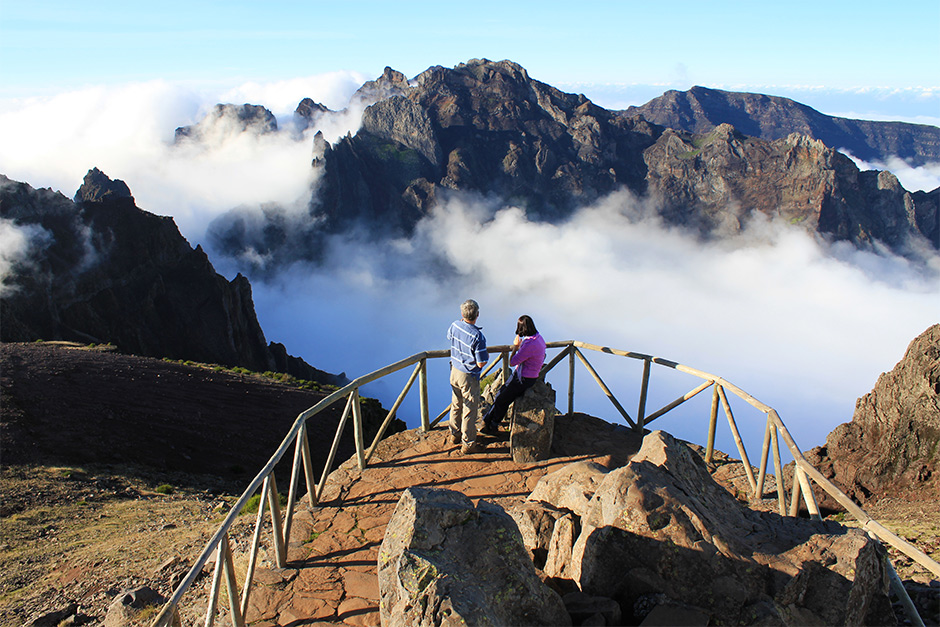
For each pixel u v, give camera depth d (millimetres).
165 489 24719
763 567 4879
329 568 6582
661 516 5125
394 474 8719
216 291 105750
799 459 6781
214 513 19906
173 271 105062
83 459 27531
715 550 4922
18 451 26359
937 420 18422
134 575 12688
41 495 21250
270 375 63281
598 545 5133
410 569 4398
